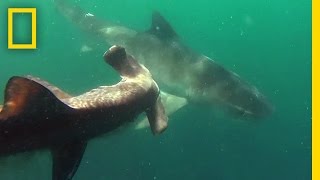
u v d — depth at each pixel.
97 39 9.40
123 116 2.84
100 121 2.62
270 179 16.30
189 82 8.20
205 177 14.60
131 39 8.70
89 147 12.09
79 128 2.50
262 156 17.22
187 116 13.54
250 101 8.15
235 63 21.09
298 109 19.03
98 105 2.58
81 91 12.72
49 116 2.28
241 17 59.59
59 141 2.46
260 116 8.16
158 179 13.76
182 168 14.30
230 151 15.88
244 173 15.90
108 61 3.69
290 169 17.36
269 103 8.52
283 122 18.47
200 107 8.64
